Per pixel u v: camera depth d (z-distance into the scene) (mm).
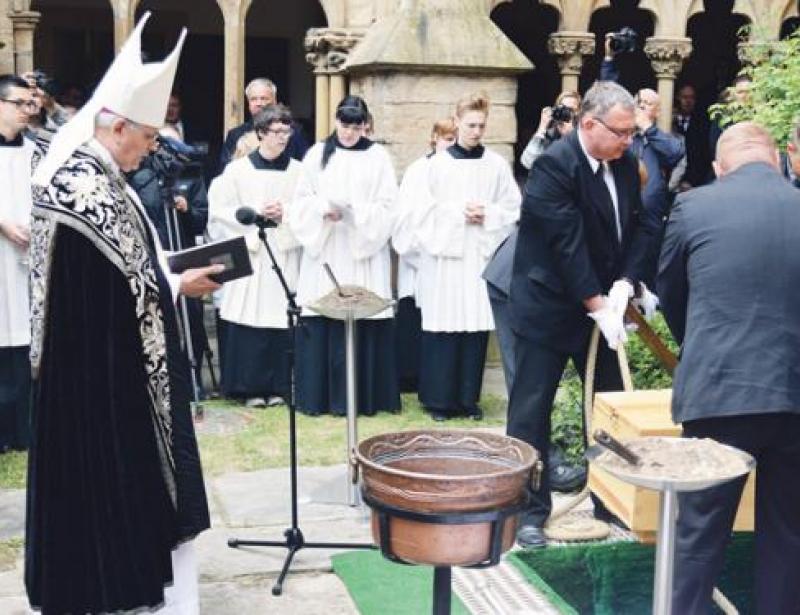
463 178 7355
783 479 4047
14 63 8852
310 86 14039
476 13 8320
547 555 5070
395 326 7859
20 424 6629
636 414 4512
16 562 5008
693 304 3996
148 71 3939
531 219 5035
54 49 13250
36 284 3896
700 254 3992
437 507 3152
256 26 13820
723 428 3898
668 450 3387
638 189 5152
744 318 3891
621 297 4812
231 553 5094
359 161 7387
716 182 4160
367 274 7434
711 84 14234
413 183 7383
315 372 7387
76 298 3861
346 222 7355
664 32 9555
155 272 4039
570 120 7262
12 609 4543
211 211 7547
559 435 6000
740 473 3201
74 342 3871
